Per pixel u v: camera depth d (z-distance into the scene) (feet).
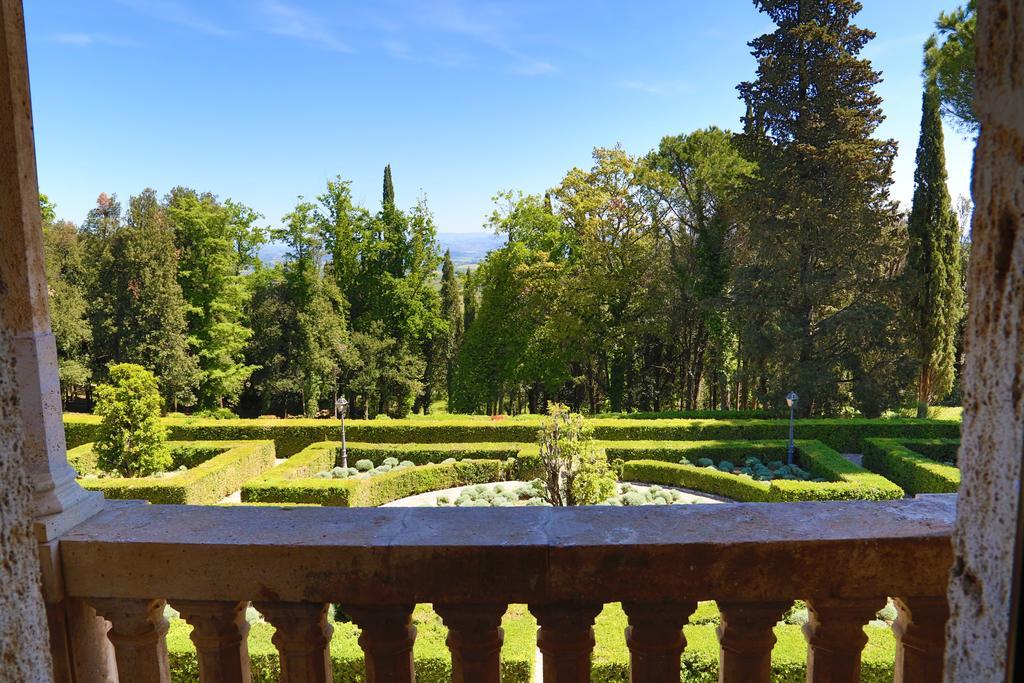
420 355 123.03
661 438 68.59
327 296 112.57
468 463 58.80
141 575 5.32
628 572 5.07
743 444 62.34
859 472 52.44
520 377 101.76
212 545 5.22
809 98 74.64
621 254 92.73
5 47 5.32
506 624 22.86
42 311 5.69
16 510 3.32
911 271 76.64
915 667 5.31
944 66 46.50
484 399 105.81
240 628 5.54
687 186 94.02
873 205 75.56
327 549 5.13
